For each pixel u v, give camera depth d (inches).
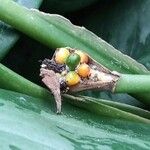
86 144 7.4
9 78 9.4
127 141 8.1
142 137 8.6
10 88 9.5
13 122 7.2
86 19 13.3
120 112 9.9
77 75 9.3
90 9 13.4
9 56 12.7
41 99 9.1
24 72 12.6
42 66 9.3
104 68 9.5
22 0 10.6
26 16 10.0
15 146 6.5
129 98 11.9
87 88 9.4
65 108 9.3
